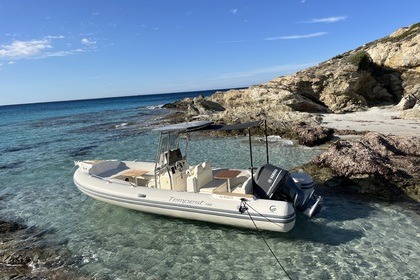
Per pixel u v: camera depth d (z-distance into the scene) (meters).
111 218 8.77
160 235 7.68
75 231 8.14
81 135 25.48
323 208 7.70
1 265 6.73
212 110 32.91
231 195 7.30
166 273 6.18
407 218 7.66
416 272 5.72
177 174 8.45
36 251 7.18
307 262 6.25
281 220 6.63
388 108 23.95
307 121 21.06
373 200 8.74
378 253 6.36
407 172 9.69
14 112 81.44
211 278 5.95
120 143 20.62
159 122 29.38
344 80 26.00
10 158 17.70
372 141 12.08
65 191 11.36
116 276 6.15
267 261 6.39
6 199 10.84
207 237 7.45
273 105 26.33
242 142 18.17
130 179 9.85
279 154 14.85
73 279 6.12
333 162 10.55
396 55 26.62
